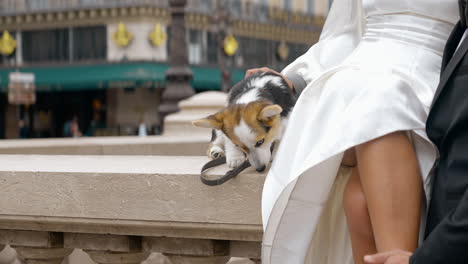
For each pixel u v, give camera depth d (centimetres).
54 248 246
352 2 239
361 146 173
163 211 217
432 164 173
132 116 3134
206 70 3164
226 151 239
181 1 1450
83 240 241
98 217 224
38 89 3091
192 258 228
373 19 206
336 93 184
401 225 166
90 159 273
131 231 227
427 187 175
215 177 213
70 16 3039
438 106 165
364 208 177
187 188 213
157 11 2964
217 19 2472
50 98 3297
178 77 1445
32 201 232
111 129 3119
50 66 3114
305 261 203
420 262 146
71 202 227
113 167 234
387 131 168
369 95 176
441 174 162
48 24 3108
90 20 3017
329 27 250
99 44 3022
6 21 3169
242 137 230
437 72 195
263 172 213
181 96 1444
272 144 239
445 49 178
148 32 2966
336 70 192
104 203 223
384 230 166
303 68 260
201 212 212
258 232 211
